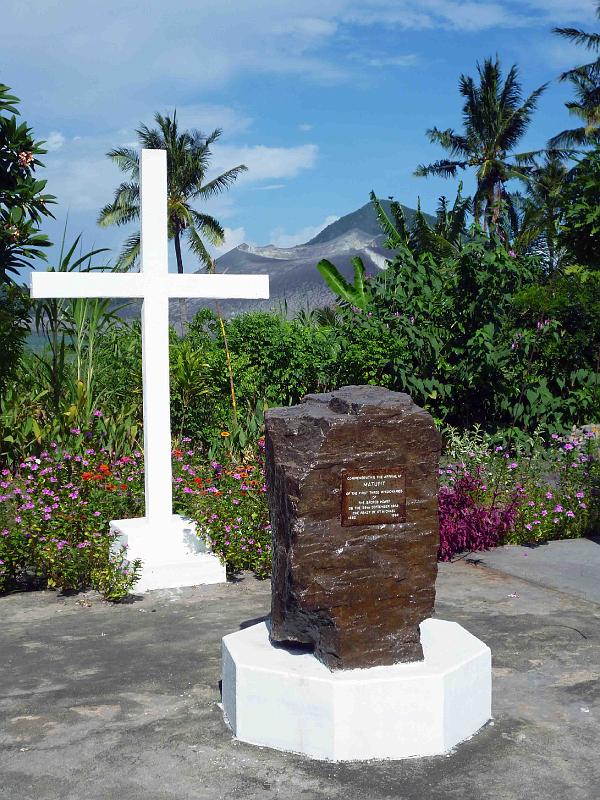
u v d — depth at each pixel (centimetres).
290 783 388
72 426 1006
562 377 1164
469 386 1121
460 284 1159
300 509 427
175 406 1190
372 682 412
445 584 701
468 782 388
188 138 4891
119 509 802
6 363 1055
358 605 430
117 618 625
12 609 650
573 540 842
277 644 465
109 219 4891
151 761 408
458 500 817
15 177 1007
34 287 700
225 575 721
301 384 1264
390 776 395
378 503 435
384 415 437
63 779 390
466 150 4997
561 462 941
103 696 482
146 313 720
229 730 442
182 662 533
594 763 404
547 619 610
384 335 1138
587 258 1416
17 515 723
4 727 443
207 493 786
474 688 440
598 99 4428
